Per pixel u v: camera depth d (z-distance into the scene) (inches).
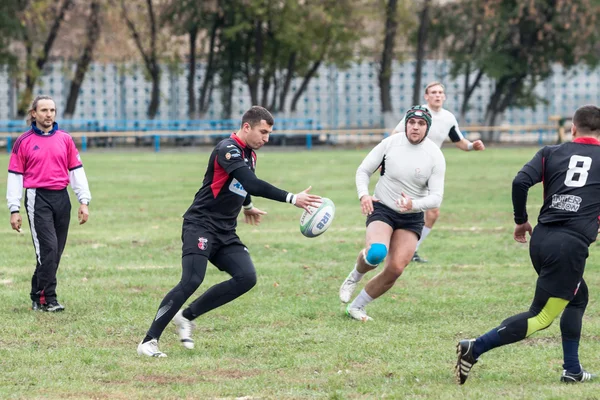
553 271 633.6
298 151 4229.8
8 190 909.8
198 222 743.1
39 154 908.0
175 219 1683.1
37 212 905.5
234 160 715.4
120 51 4712.1
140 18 4704.7
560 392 628.4
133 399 617.9
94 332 823.1
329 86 5177.2
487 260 1230.3
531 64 4815.5
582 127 657.6
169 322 774.5
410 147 855.7
